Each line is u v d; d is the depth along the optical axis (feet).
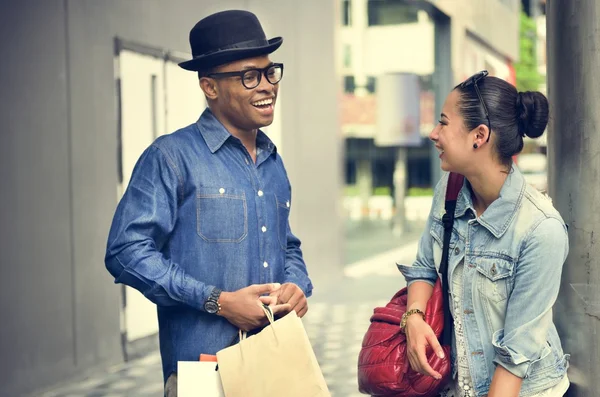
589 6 8.17
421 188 54.13
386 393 7.45
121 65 20.02
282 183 8.55
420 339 7.16
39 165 17.21
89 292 18.89
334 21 35.24
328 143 34.47
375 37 50.90
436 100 53.67
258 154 8.36
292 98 30.86
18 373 16.53
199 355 7.80
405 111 51.62
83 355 18.66
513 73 79.15
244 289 7.53
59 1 17.87
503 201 6.97
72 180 18.29
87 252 18.81
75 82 18.37
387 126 51.57
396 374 7.35
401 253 45.11
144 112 20.98
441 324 7.37
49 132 17.54
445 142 7.05
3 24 16.24
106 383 18.38
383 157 52.70
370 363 7.48
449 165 7.11
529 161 74.59
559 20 8.65
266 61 7.93
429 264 7.80
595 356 8.18
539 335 6.80
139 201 7.65
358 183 52.13
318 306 28.68
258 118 7.91
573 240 8.43
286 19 30.32
